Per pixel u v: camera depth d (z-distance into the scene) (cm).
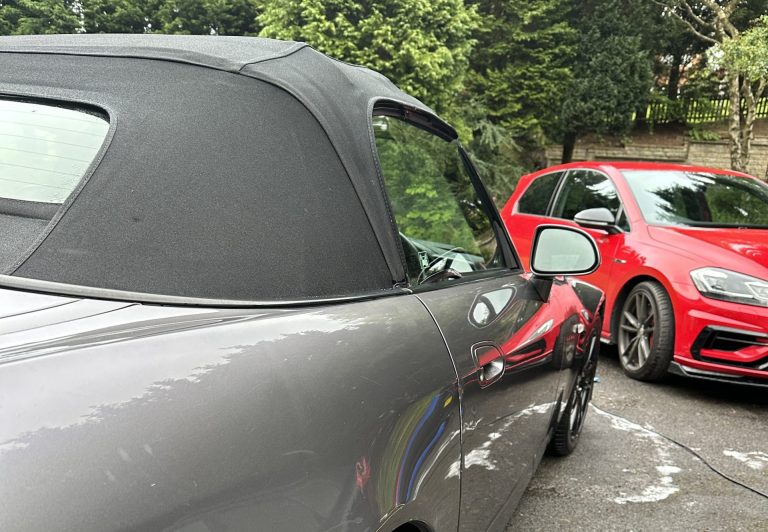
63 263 89
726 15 1388
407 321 116
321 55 143
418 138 163
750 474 275
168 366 73
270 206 105
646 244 425
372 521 86
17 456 56
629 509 241
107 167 100
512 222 612
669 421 338
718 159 1812
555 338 211
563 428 268
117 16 1295
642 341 412
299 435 78
